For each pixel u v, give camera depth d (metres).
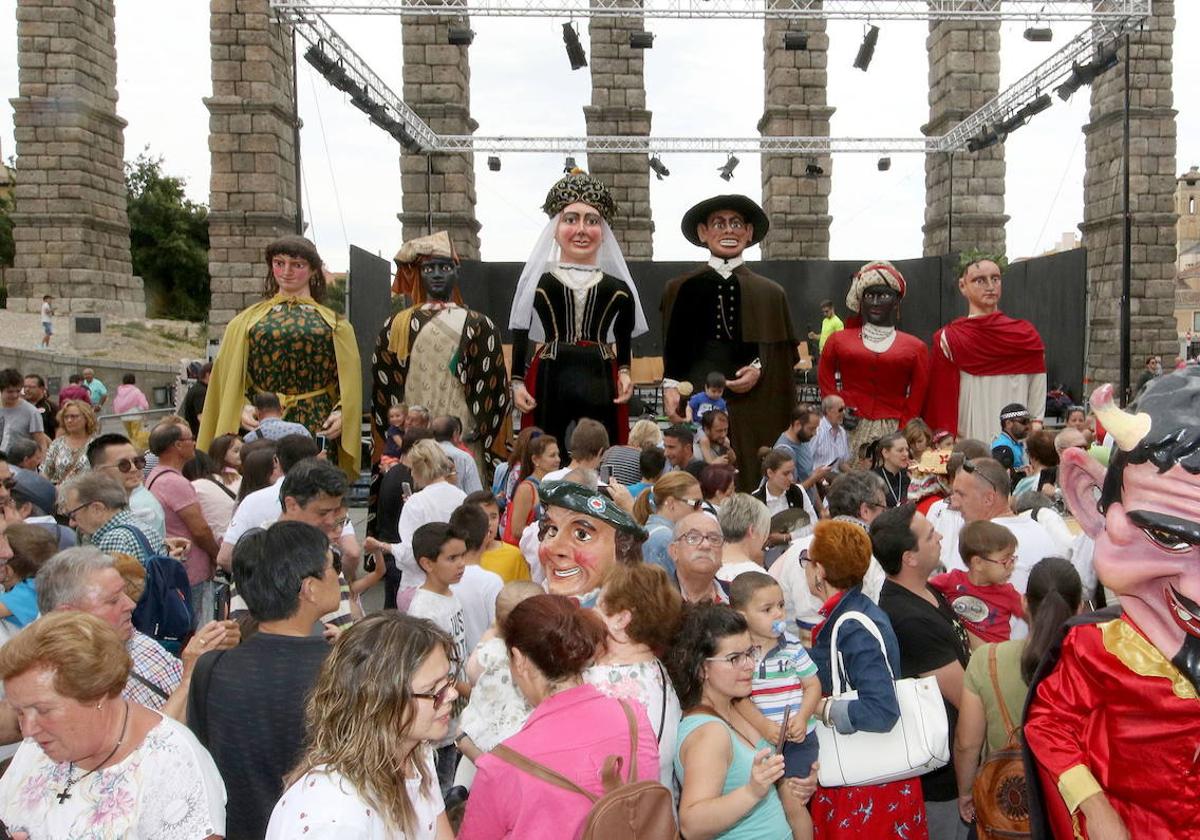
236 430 8.30
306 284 8.65
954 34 24.09
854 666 3.60
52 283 30.67
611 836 2.50
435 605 4.47
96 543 4.72
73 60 29.91
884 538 4.00
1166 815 2.62
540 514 5.73
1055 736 2.73
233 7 23.61
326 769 2.30
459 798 3.83
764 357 9.13
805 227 25.34
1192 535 2.41
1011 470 8.46
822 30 24.27
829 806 3.69
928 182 26.92
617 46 25.30
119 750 2.56
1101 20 17.73
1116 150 25.80
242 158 23.92
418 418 8.03
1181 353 26.05
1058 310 18.30
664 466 6.82
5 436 10.28
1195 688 2.53
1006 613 4.38
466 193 25.12
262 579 3.04
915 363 9.44
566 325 8.40
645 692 3.09
